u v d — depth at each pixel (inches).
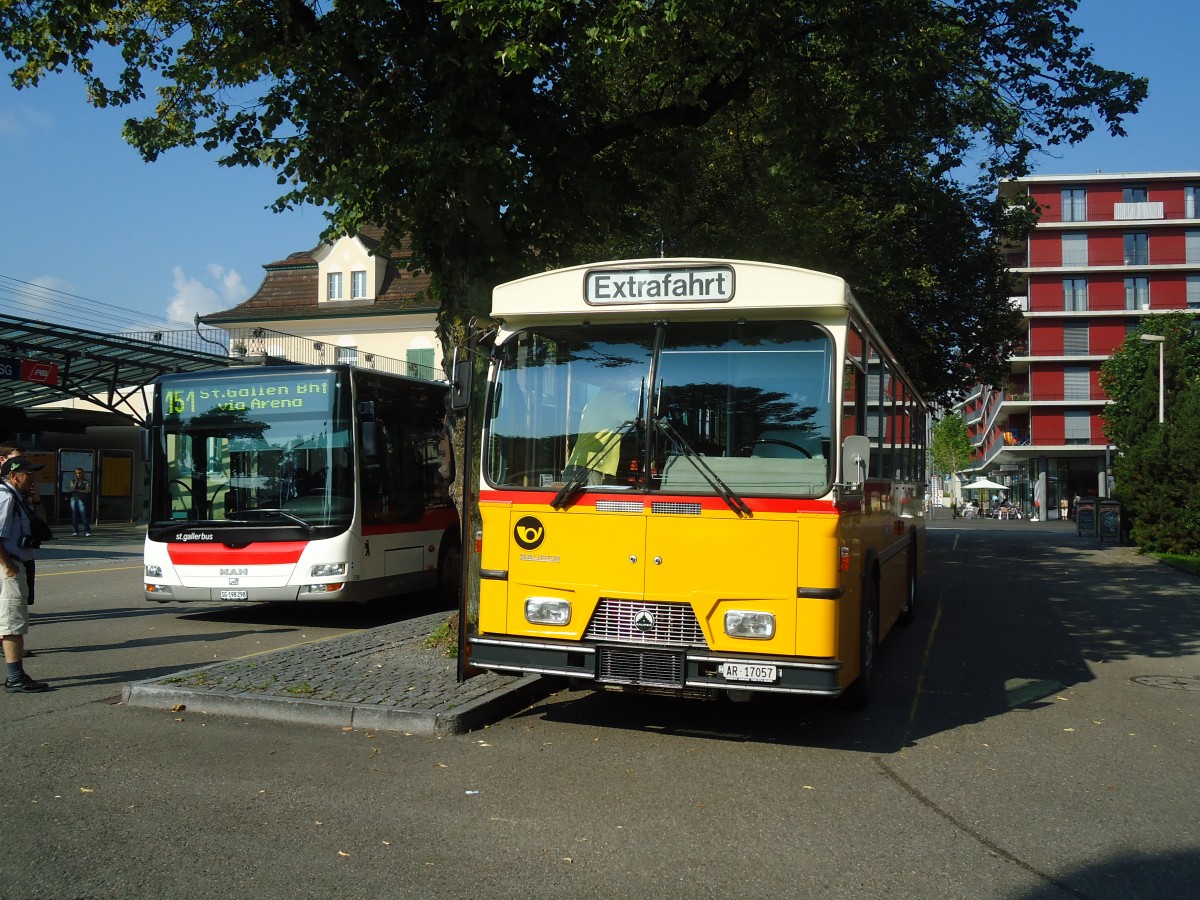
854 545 278.2
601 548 269.4
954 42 451.5
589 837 199.8
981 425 3828.7
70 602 570.6
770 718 307.6
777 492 259.3
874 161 828.0
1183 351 1523.1
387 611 553.6
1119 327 2726.4
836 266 796.0
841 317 265.6
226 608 559.8
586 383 279.3
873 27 409.1
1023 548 1209.4
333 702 289.1
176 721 287.9
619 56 376.5
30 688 325.7
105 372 1151.6
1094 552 1125.7
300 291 1941.4
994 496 3356.3
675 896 171.9
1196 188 2726.4
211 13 419.5
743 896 172.6
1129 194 2743.6
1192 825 214.5
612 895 171.8
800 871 184.4
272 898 167.6
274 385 486.0
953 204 786.2
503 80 375.2
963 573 860.6
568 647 267.7
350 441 477.1
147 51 438.6
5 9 389.4
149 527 488.4
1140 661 423.8
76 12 388.8
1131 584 761.6
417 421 536.7
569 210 417.7
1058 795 235.5
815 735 288.4
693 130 476.7
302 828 201.9
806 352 265.6
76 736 270.4
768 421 264.7
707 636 259.9
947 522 2433.6
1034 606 617.9
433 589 544.4
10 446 343.9
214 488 483.8
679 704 323.9
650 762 255.9
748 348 269.4
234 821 205.3
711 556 261.0
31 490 343.0
